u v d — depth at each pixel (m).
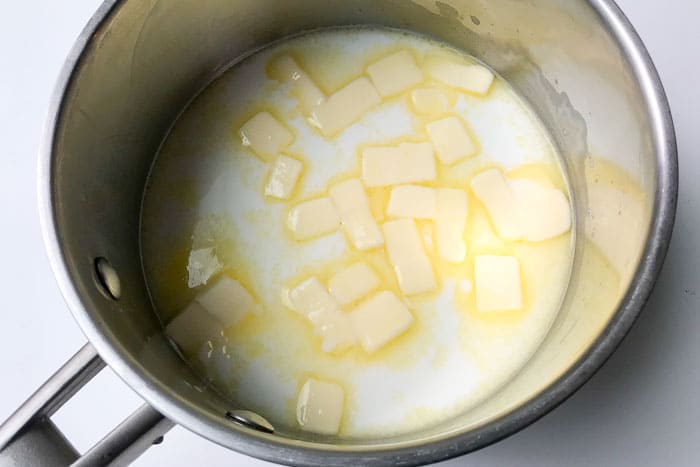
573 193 0.35
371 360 0.33
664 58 0.36
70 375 0.28
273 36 0.38
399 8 0.36
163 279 0.35
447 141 0.35
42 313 0.35
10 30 0.38
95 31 0.30
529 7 0.33
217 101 0.37
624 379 0.33
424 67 0.37
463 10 0.35
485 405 0.31
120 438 0.27
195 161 0.36
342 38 0.38
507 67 0.36
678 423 0.33
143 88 0.34
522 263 0.34
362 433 0.32
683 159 0.34
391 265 0.34
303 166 0.36
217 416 0.26
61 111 0.29
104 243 0.32
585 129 0.34
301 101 0.37
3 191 0.36
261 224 0.35
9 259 0.35
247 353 0.33
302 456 0.25
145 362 0.29
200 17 0.34
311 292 0.34
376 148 0.35
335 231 0.34
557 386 0.26
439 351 0.33
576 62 0.32
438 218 0.34
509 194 0.35
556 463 0.33
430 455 0.25
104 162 0.33
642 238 0.27
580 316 0.31
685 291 0.33
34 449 0.28
